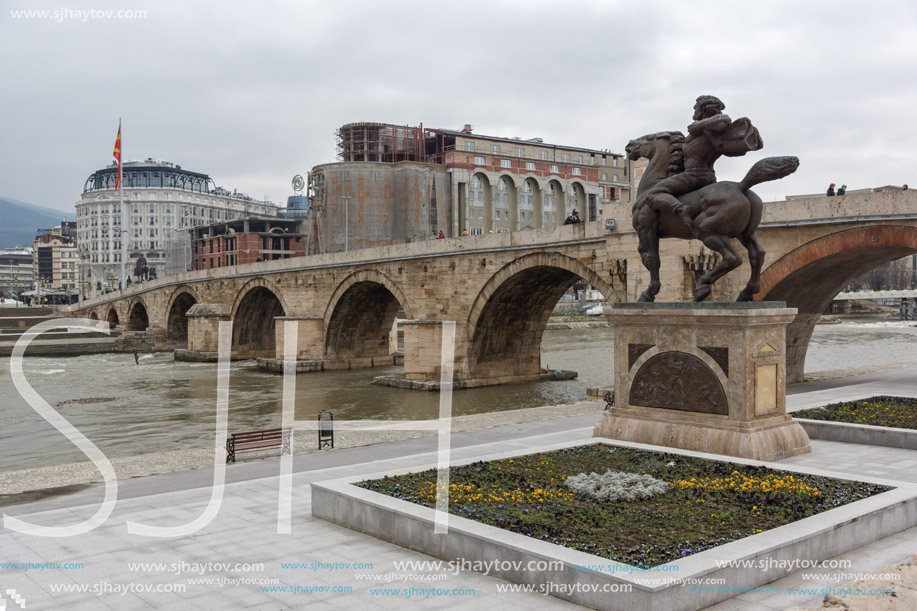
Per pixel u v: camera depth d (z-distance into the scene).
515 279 47.91
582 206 129.50
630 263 37.66
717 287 34.22
